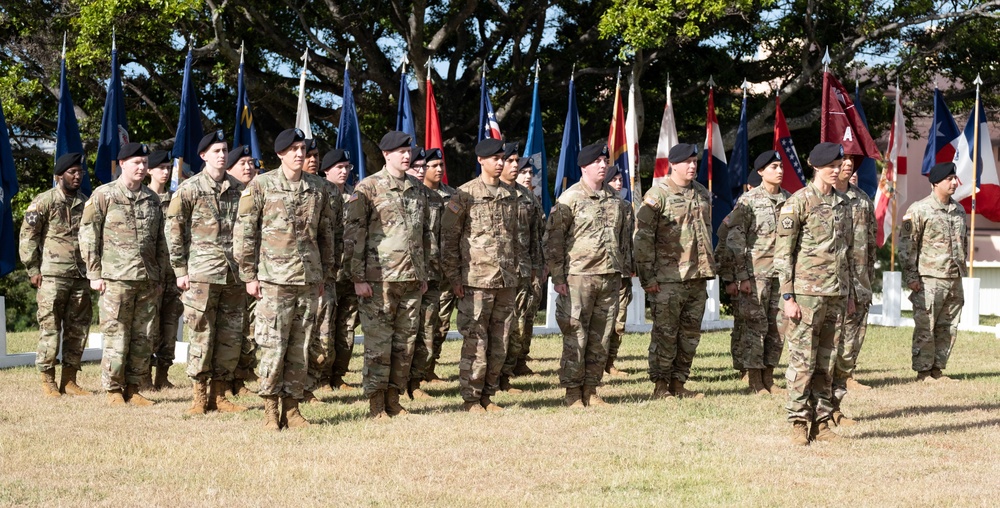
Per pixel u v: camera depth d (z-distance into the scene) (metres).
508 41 24.53
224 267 8.41
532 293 10.72
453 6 23.33
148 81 22.42
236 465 6.55
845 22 22.05
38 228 9.53
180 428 7.80
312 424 7.93
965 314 16.30
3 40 22.05
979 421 8.15
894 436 7.57
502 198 8.61
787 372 7.30
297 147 7.80
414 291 8.38
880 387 10.09
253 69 22.55
